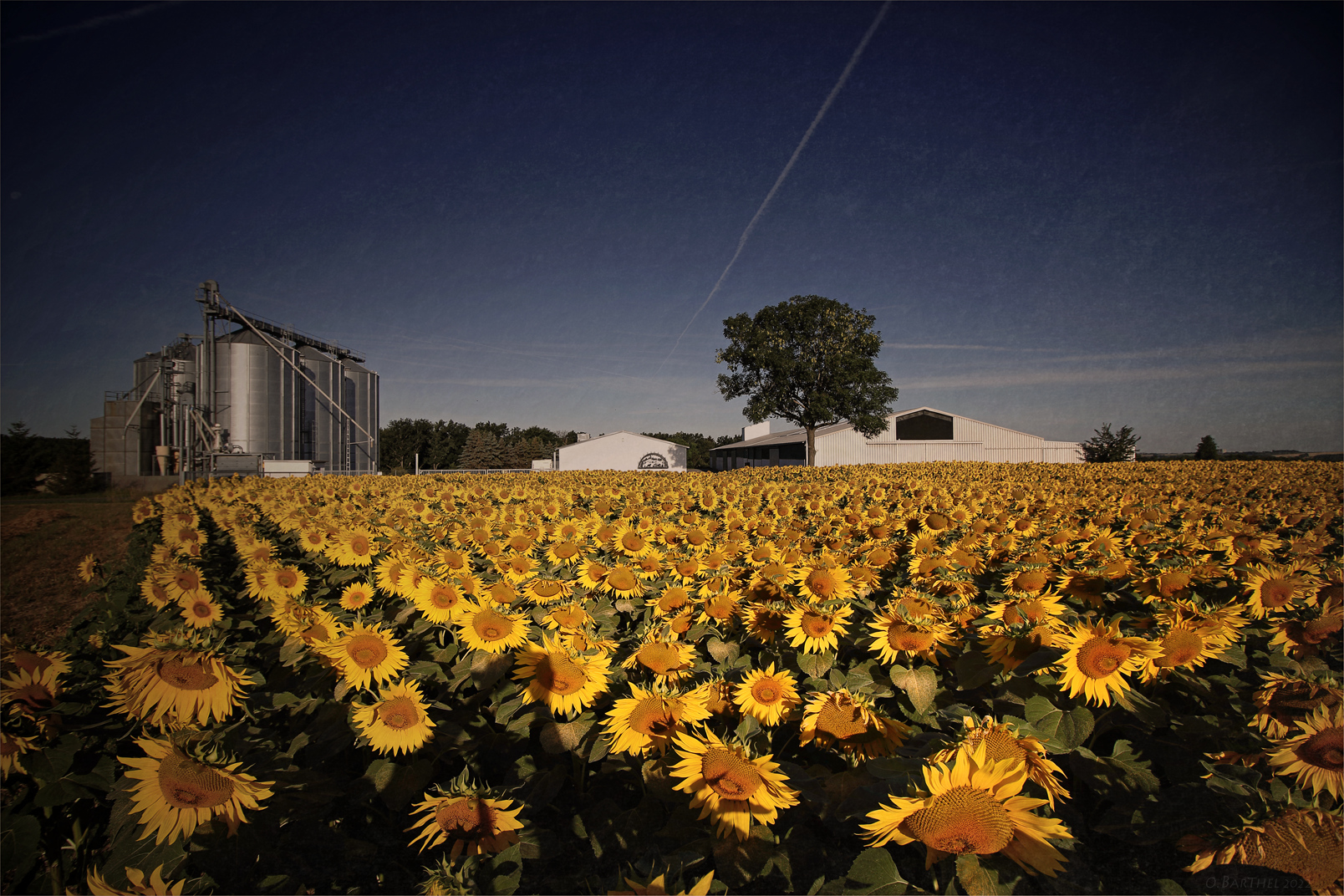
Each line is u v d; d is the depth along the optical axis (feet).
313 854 10.85
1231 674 12.78
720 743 7.95
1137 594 15.81
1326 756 8.52
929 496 44.55
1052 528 27.68
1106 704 10.26
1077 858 9.65
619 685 12.00
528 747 12.41
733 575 17.44
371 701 12.32
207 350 135.03
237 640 16.61
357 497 48.24
